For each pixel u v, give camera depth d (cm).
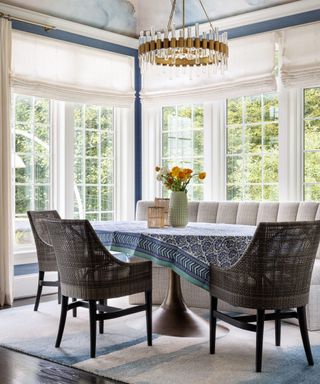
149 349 366
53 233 358
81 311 483
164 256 364
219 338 394
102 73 629
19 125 570
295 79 539
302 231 315
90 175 643
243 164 603
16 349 369
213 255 354
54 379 312
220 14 602
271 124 580
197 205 589
